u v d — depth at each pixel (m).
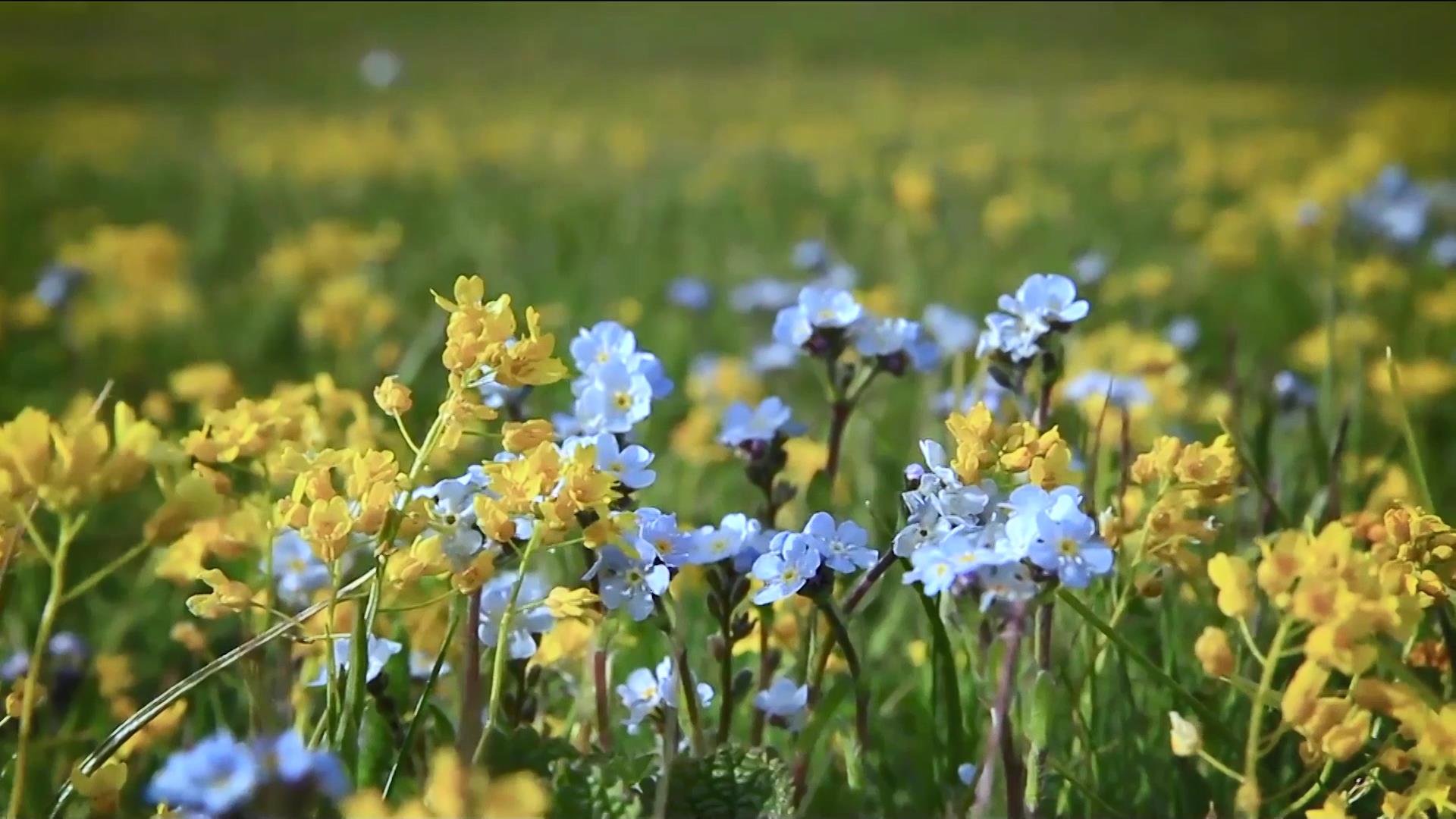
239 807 0.34
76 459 0.36
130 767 0.41
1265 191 1.27
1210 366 0.72
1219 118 2.21
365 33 3.69
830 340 0.44
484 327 0.38
